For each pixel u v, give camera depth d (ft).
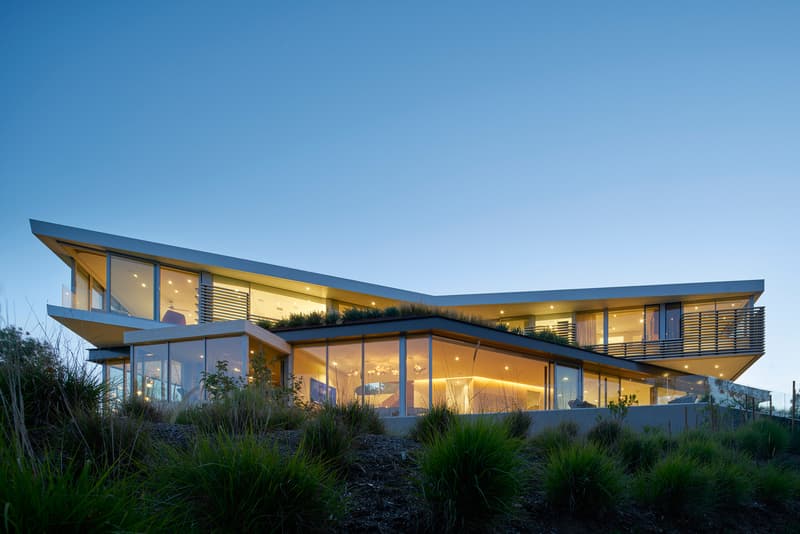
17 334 16.14
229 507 11.79
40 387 16.28
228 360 52.29
